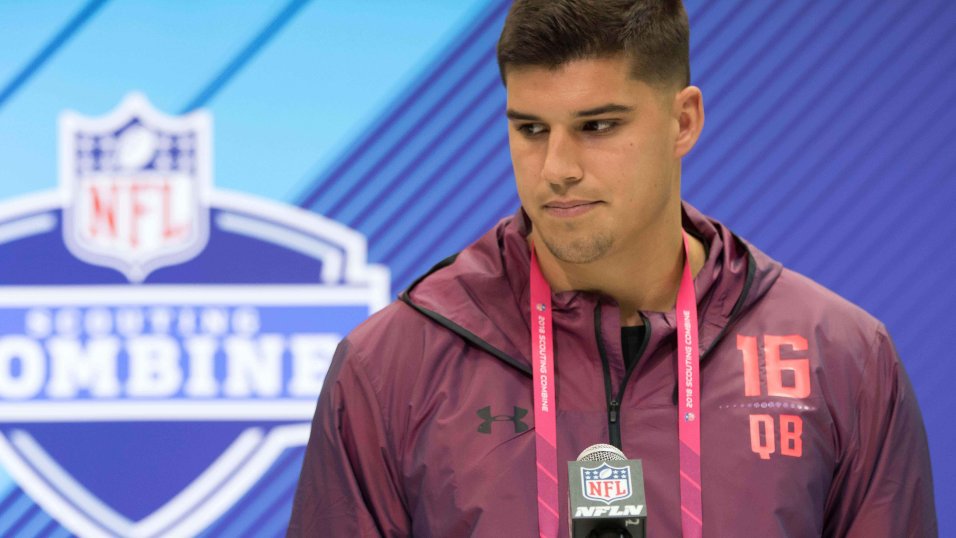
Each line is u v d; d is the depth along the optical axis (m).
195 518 9.52
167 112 9.47
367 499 5.01
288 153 9.47
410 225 9.48
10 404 9.47
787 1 9.43
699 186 9.43
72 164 9.46
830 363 5.02
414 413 4.95
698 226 5.30
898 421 5.02
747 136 9.43
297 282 9.50
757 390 4.96
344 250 9.47
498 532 4.68
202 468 9.52
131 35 9.46
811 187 9.43
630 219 4.61
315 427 5.12
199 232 9.49
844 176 9.41
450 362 5.02
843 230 9.41
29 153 9.44
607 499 4.13
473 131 9.48
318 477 5.06
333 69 9.46
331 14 9.46
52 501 9.48
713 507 4.73
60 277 9.47
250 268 9.49
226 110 9.47
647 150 4.57
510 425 4.88
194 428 9.52
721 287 5.10
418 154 9.48
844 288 9.42
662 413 4.91
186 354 9.52
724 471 4.79
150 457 9.52
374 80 9.45
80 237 9.48
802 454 4.84
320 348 9.53
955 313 9.41
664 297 5.10
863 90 9.40
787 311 5.14
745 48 9.43
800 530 4.75
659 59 4.56
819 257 9.42
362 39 9.46
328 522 4.99
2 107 9.41
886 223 9.41
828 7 9.43
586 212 4.52
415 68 9.46
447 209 9.48
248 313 9.51
